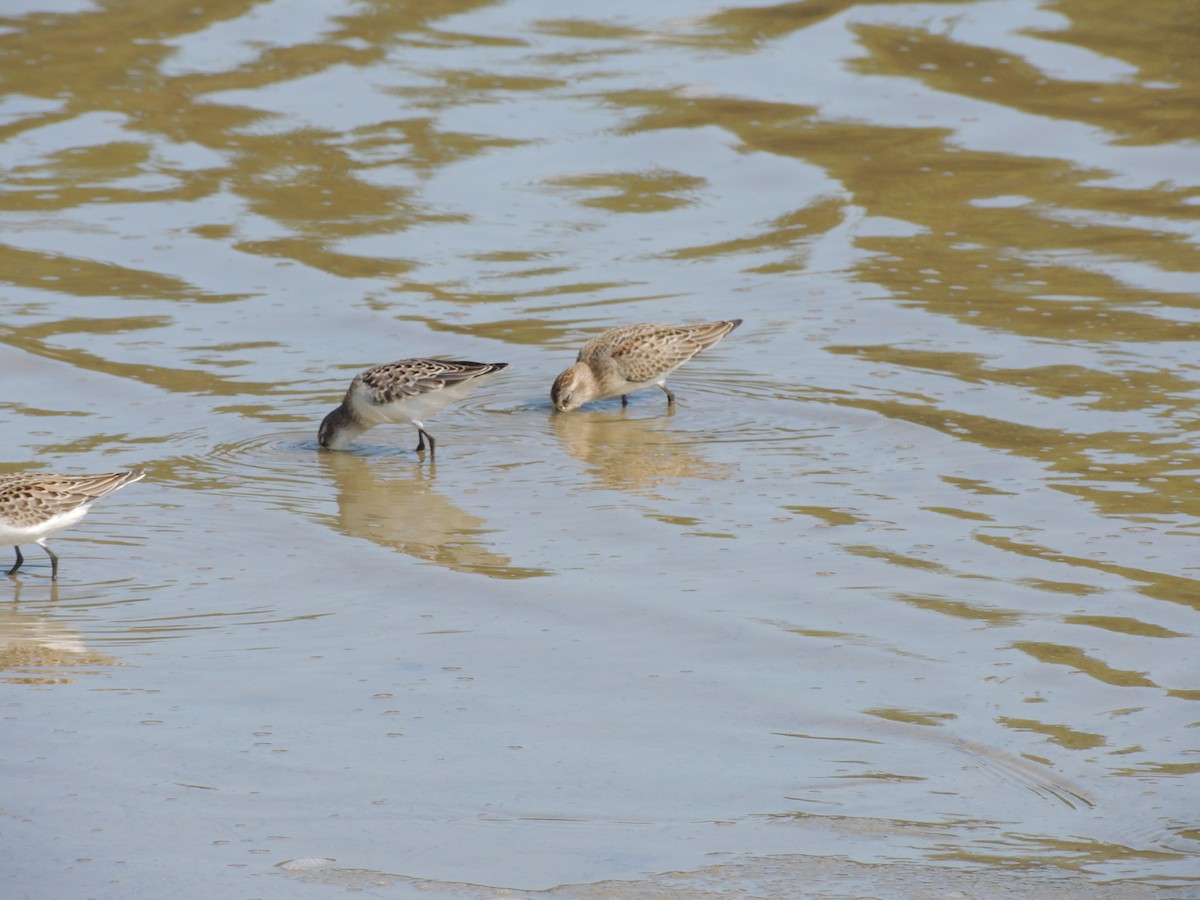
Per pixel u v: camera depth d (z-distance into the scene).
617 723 9.55
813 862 7.84
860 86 26.17
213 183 22.98
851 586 11.77
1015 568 12.05
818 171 23.44
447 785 8.72
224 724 9.52
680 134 24.62
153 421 16.06
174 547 12.86
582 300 19.70
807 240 21.34
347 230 21.62
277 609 11.52
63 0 29.98
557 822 8.30
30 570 12.33
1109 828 8.24
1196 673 10.22
